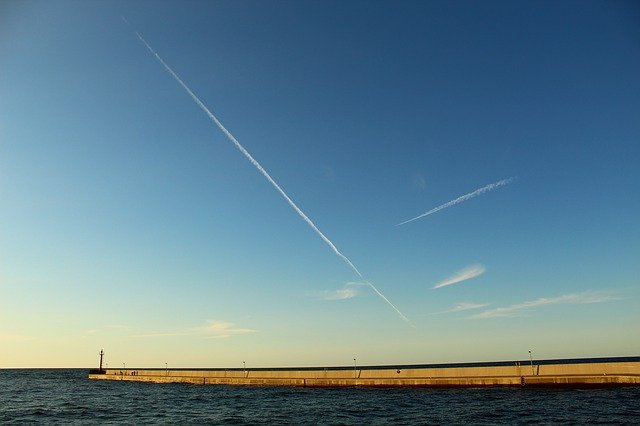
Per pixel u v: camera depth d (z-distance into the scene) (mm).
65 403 63844
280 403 57781
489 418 40281
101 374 136000
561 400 48188
